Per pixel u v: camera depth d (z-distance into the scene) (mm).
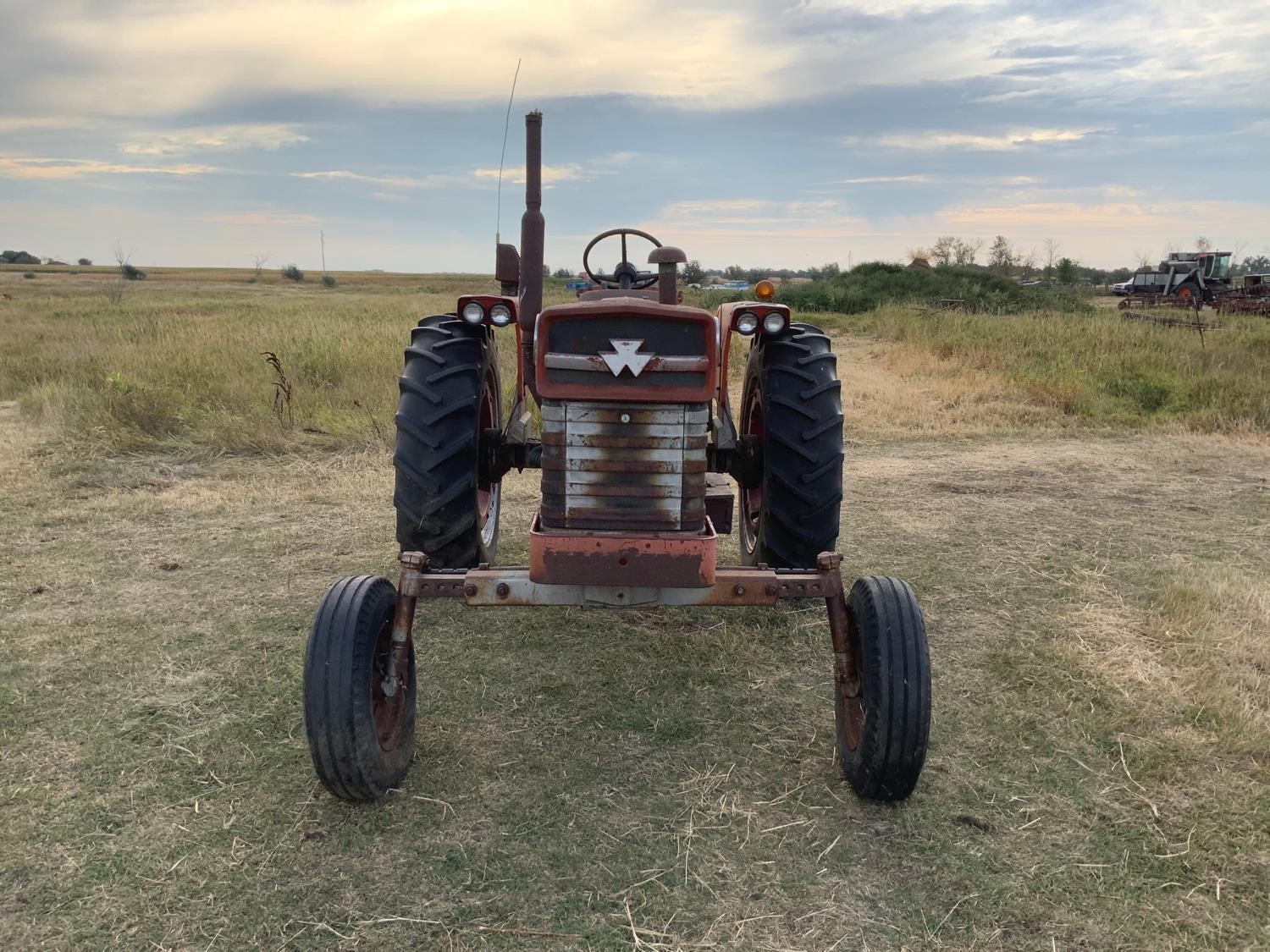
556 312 2758
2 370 11336
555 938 2373
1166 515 6188
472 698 3635
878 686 2721
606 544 2783
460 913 2453
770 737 3385
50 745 3207
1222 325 19453
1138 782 3078
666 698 3664
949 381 11852
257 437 7730
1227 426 9195
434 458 3760
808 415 3906
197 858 2646
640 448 2854
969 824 2861
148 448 7660
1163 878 2617
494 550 5008
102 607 4426
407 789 3010
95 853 2656
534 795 2992
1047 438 8758
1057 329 15547
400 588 2910
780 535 3998
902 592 2848
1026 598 4688
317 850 2697
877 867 2664
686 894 2543
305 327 14633
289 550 5273
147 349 11852
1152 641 4156
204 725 3361
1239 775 3109
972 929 2420
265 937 2357
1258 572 5039
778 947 2352
